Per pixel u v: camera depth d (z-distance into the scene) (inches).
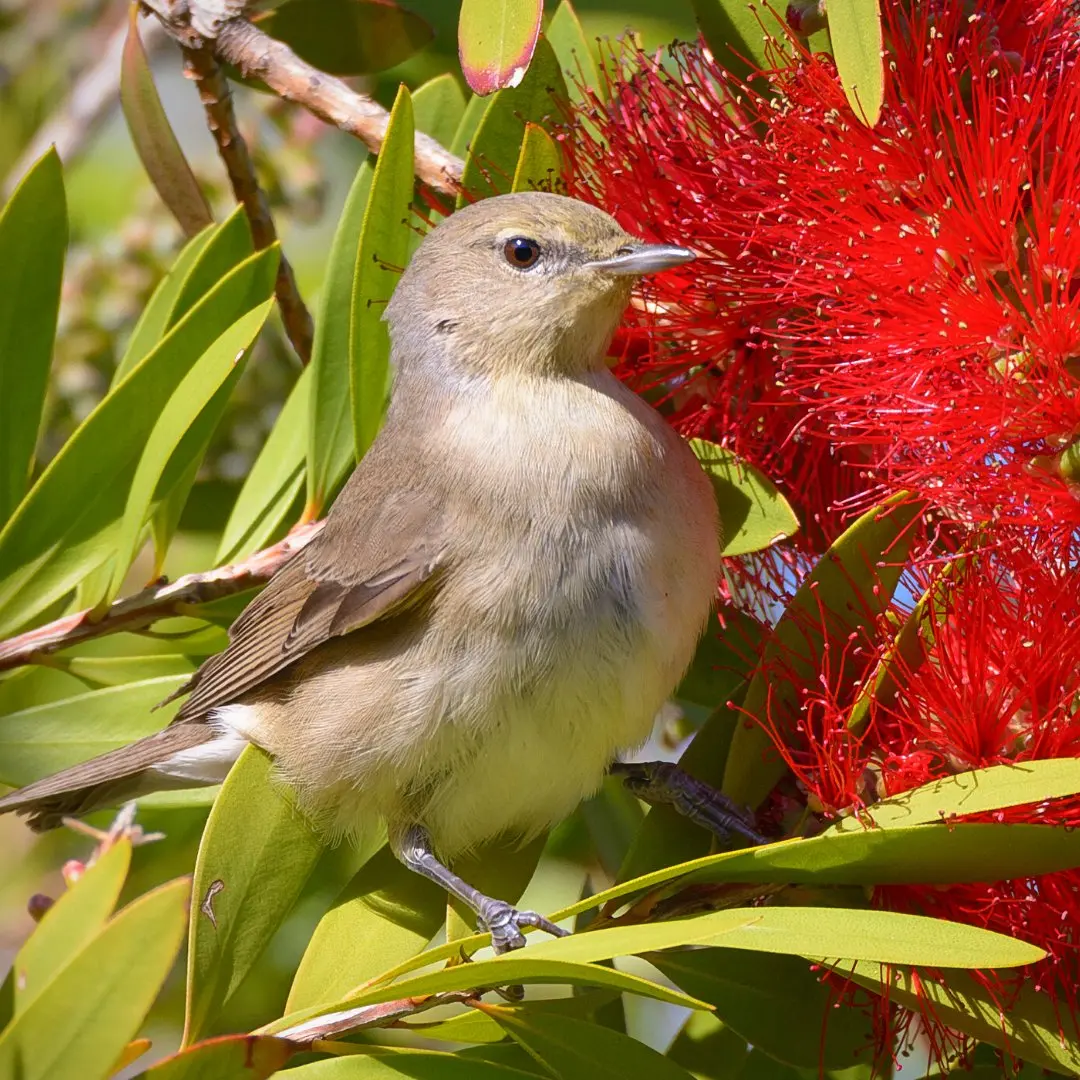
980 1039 240.4
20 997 194.9
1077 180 250.2
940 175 259.0
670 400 334.6
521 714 283.6
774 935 211.6
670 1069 240.7
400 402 313.4
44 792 305.7
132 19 351.6
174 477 304.8
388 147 302.8
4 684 383.9
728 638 320.8
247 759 274.7
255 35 344.5
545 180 314.0
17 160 479.2
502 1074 241.0
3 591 301.4
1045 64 268.2
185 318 292.2
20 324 306.5
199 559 398.3
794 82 278.4
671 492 287.9
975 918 247.1
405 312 313.7
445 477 290.7
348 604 290.7
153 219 405.4
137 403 295.6
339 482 334.0
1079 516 247.0
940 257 259.4
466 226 306.8
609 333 302.5
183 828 379.2
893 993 240.8
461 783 292.5
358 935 278.7
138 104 358.3
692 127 304.0
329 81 344.5
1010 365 253.0
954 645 249.6
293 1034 239.0
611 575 281.4
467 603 283.1
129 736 327.0
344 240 329.7
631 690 284.5
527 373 300.5
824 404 271.9
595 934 219.5
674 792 273.9
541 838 311.1
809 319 291.3
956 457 253.1
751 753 271.3
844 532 262.4
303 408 342.3
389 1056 240.8
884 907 248.8
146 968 190.7
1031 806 234.8
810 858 228.8
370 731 289.7
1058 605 245.4
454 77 376.5
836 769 248.5
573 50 334.0
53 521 300.5
